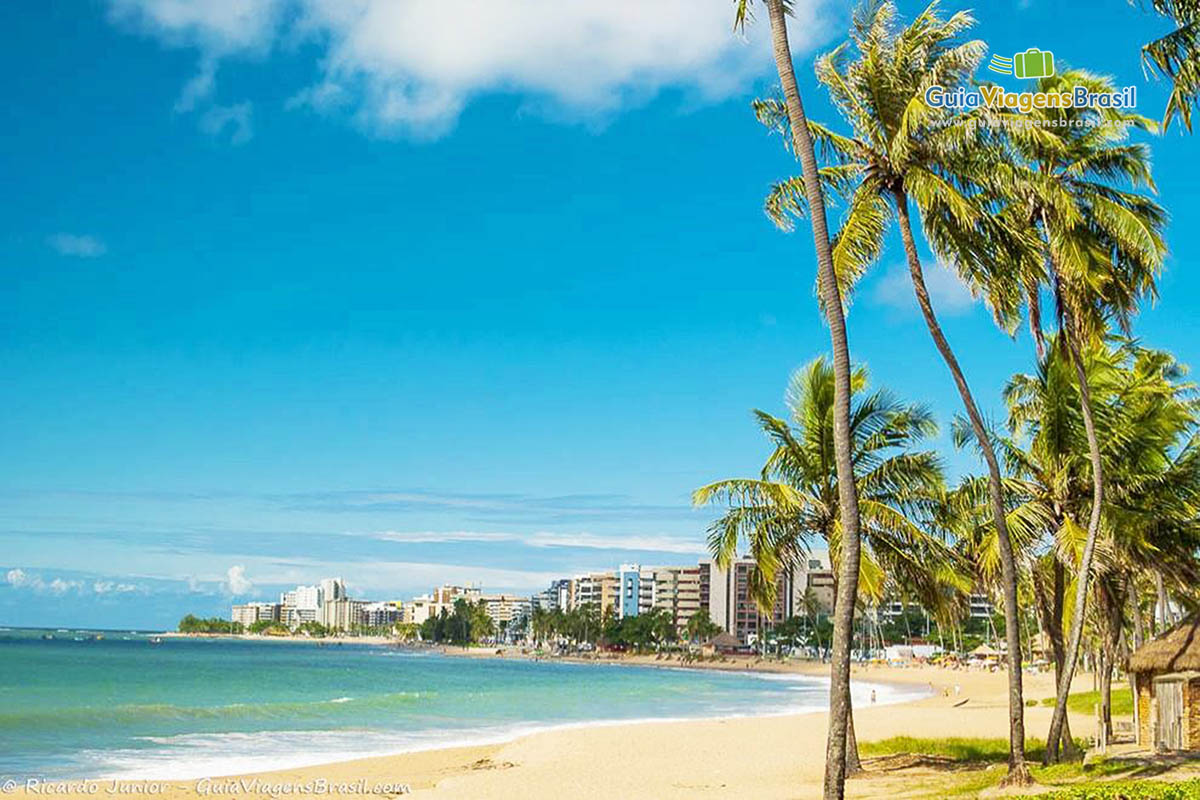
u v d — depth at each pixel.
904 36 20.86
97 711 57.66
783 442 27.05
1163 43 16.39
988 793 21.62
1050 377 27.06
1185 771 22.45
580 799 27.02
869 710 71.06
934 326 21.84
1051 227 22.14
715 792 27.62
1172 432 28.53
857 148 21.52
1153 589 49.06
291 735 49.06
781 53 17.94
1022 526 26.50
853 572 17.42
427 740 47.66
